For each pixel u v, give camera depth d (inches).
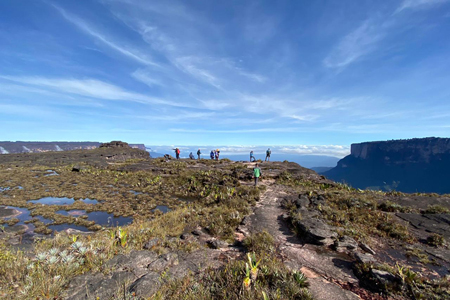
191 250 265.6
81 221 502.6
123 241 261.4
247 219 400.2
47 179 986.7
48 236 414.3
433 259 246.4
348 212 404.5
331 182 799.7
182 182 928.9
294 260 244.7
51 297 151.3
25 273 178.5
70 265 191.2
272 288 171.3
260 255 246.7
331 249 276.5
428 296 173.8
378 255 260.4
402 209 400.2
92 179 1008.9
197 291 167.6
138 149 2272.4
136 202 676.1
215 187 770.2
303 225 327.0
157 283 177.5
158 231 330.6
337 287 188.1
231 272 186.7
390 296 178.9
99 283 172.6
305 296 162.9
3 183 904.9
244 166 1117.7
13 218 506.9
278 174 936.3
